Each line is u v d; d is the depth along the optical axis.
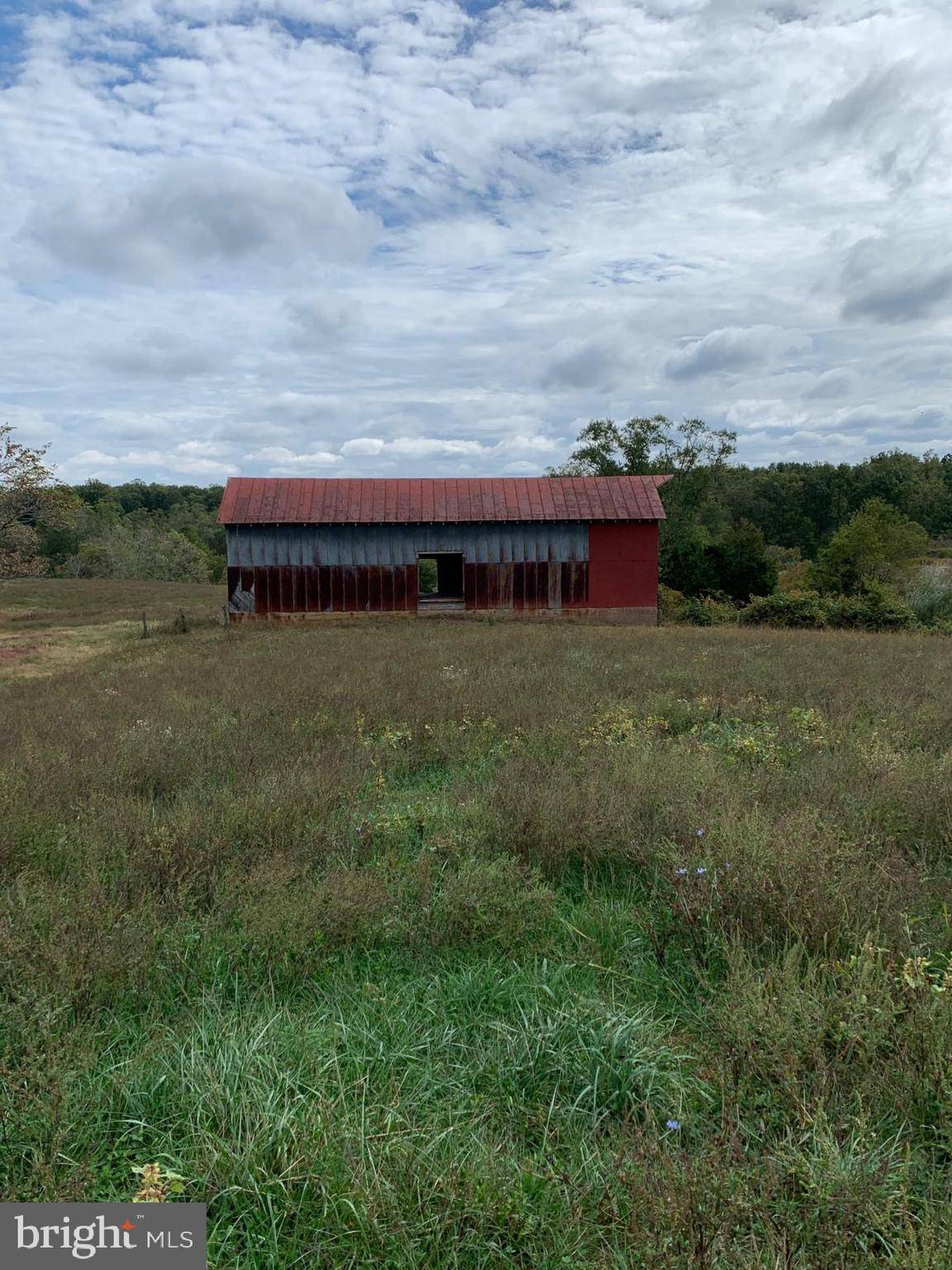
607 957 3.95
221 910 4.20
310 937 3.97
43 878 4.57
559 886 4.84
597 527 27.45
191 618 30.69
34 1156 2.56
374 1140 2.66
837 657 14.81
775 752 7.15
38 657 21.19
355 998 3.63
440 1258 2.32
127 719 9.63
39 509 35.97
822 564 35.91
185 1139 2.71
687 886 4.14
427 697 10.21
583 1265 2.24
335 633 22.31
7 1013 3.21
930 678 11.66
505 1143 2.74
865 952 3.36
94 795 6.08
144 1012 3.48
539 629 22.92
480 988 3.64
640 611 27.69
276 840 5.27
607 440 46.22
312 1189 2.49
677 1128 2.61
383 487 28.53
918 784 5.68
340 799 6.21
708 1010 3.36
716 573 40.41
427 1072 3.10
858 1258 2.21
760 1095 2.83
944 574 33.22
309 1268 2.31
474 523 27.02
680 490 43.22
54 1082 2.76
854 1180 2.32
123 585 57.56
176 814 5.55
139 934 3.77
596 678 11.86
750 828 4.63
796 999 3.12
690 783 5.88
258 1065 3.01
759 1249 2.21
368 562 26.95
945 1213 2.29
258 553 26.66
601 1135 2.80
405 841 5.38
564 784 5.98
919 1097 2.76
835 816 5.21
